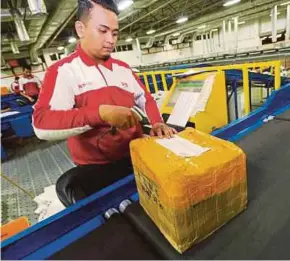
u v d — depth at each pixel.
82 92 0.98
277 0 8.75
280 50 5.17
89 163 1.17
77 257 0.59
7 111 4.32
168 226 0.54
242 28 13.35
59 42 13.17
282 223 0.60
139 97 1.23
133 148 0.67
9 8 5.27
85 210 0.76
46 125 0.82
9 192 2.51
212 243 0.56
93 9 0.85
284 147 1.01
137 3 7.29
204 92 1.79
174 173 0.49
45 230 0.68
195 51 17.14
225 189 0.57
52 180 2.70
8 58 12.36
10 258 0.63
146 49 16.14
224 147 0.62
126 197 0.85
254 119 1.39
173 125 1.82
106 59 1.05
